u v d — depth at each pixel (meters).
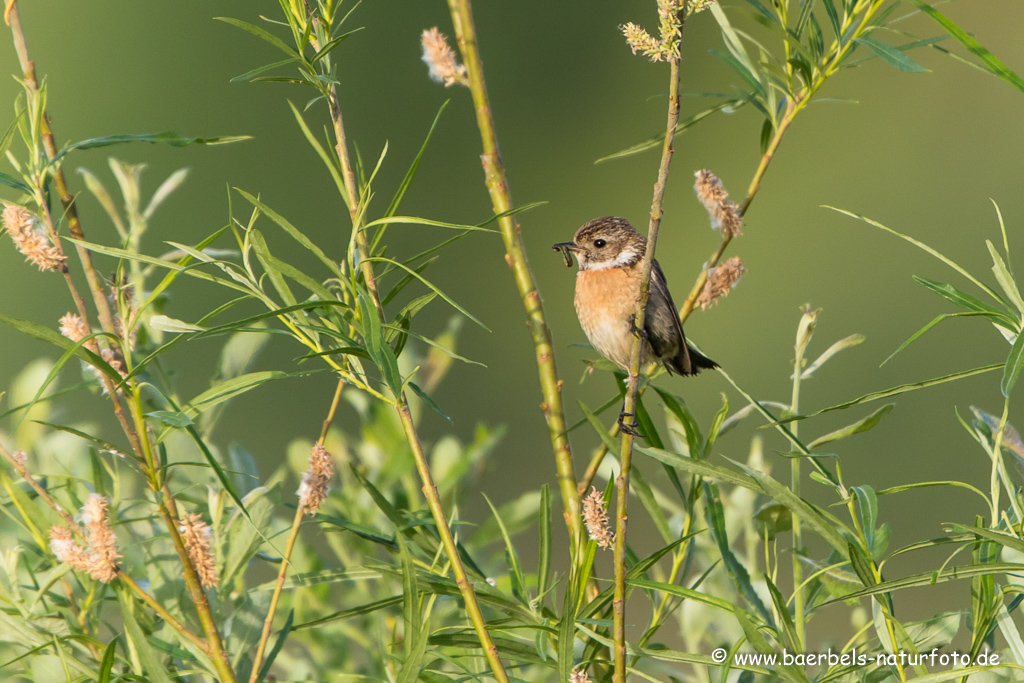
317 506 4.58
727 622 5.52
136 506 5.37
